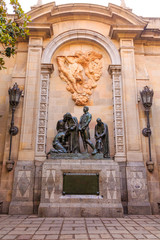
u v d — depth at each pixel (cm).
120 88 1117
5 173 962
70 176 865
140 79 1134
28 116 1029
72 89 1147
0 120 1078
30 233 594
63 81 1175
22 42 1184
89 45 1242
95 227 662
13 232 603
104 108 1138
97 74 1180
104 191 848
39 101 1074
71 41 1217
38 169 961
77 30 1212
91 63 1204
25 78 1100
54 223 712
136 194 930
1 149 1036
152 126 1059
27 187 923
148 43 1233
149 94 1039
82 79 1164
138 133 1023
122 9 1177
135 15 1168
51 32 1184
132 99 1076
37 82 1084
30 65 1110
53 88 1160
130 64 1134
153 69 1197
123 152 1014
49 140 1076
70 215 812
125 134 1029
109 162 894
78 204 827
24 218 798
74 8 1205
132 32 1168
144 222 745
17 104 1034
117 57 1169
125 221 757
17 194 915
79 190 852
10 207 892
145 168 979
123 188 951
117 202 838
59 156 906
